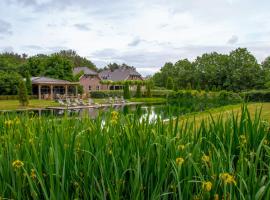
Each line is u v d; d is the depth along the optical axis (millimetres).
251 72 53312
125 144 1989
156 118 2381
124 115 2508
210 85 58562
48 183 1796
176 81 63750
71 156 1887
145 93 50500
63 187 1634
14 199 1686
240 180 1503
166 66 70062
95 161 1801
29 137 2221
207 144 2191
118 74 69062
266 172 1926
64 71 52438
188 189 1617
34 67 52250
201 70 60969
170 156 1803
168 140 1853
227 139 2203
